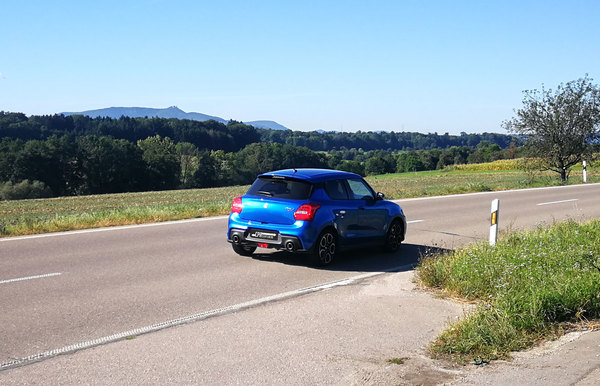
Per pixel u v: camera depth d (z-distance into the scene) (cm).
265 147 14762
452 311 671
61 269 881
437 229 1442
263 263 969
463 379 459
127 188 10706
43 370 469
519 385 443
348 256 1065
